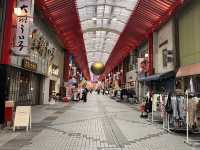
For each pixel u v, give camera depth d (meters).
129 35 27.69
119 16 28.44
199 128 8.92
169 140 7.91
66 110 18.48
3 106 10.20
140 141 7.67
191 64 15.34
